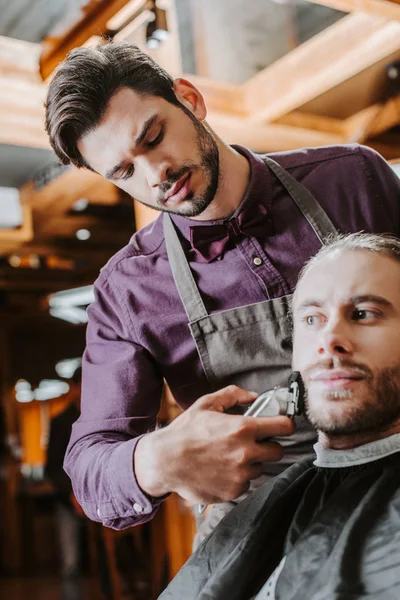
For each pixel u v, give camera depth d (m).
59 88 1.22
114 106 1.19
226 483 1.09
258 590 1.13
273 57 3.07
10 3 2.46
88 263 5.55
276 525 1.18
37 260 5.57
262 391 1.44
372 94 3.02
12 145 3.13
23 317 7.50
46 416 7.49
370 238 1.13
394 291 1.07
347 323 1.08
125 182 1.28
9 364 7.73
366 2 1.98
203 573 1.21
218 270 1.44
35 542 6.45
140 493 1.17
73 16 2.21
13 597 5.23
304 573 1.04
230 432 1.07
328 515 1.08
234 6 2.76
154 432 1.19
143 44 2.62
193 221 1.42
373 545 0.99
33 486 6.45
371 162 1.51
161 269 1.48
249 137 3.11
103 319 1.53
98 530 4.54
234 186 1.38
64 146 1.28
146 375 1.48
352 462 1.12
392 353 1.06
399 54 2.67
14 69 2.83
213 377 1.46
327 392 1.08
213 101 3.00
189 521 3.52
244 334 1.42
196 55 2.99
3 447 6.78
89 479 1.30
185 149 1.22
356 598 0.94
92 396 1.48
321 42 2.80
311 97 2.87
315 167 1.49
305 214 1.44
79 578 5.50
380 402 1.07
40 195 3.71
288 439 1.40
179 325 1.46
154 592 4.20
